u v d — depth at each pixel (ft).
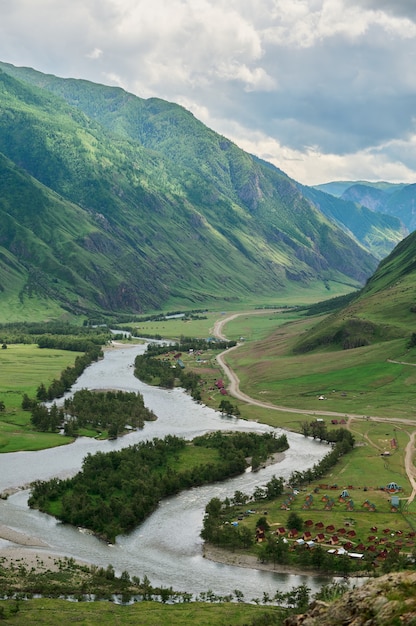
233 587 473.67
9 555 520.83
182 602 434.30
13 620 384.68
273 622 373.81
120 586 460.96
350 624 203.21
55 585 456.04
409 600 201.77
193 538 574.56
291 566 512.63
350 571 496.23
